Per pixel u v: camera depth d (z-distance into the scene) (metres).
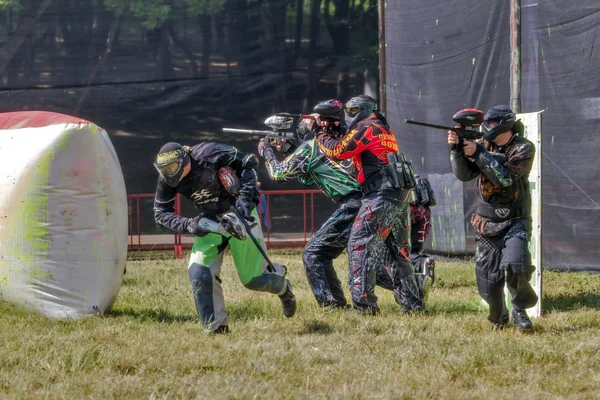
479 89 18.47
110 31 26.52
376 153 11.26
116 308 12.98
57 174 11.71
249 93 27.48
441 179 19.81
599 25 16.14
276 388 7.66
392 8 21.03
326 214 30.00
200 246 10.39
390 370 8.27
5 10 26.03
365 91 29.16
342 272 17.78
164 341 9.83
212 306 10.34
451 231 19.67
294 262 19.92
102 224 12.00
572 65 16.70
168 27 26.78
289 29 27.77
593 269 16.72
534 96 17.50
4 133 12.09
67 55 26.36
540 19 17.23
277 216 29.94
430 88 19.84
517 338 9.80
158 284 16.08
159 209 10.33
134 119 26.94
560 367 8.43
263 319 11.52
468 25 18.61
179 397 7.51
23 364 8.73
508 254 10.04
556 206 17.34
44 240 11.77
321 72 28.42
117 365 8.56
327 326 10.73
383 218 11.30
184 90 27.06
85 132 11.78
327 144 11.52
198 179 10.02
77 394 7.59
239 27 27.23
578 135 16.78
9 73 26.19
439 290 15.09
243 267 10.45
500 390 7.57
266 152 12.73
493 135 9.90
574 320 11.26
